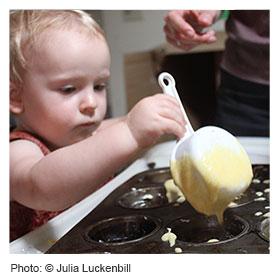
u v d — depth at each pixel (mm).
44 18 726
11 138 729
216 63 1415
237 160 545
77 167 569
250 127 1028
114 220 607
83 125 751
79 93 739
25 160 651
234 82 1035
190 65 1431
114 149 558
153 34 1322
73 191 582
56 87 720
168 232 562
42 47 706
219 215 551
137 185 730
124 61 1340
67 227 620
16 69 728
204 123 1398
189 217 608
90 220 609
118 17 1292
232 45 1030
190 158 531
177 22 859
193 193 541
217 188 525
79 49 713
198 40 864
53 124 736
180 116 563
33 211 733
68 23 729
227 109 1060
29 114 746
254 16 955
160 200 691
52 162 585
